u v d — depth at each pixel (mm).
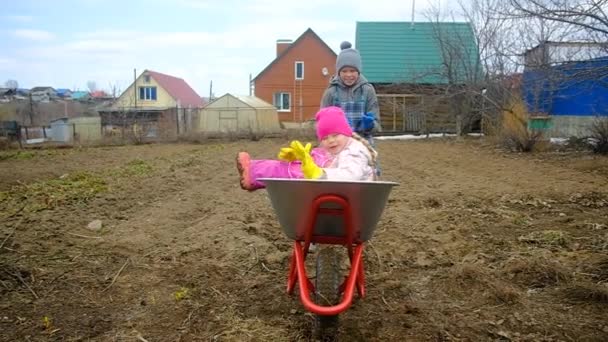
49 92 70125
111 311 3857
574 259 5031
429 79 29828
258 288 4324
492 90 21109
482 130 24578
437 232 6152
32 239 5570
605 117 16391
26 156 17609
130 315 3793
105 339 3445
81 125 30078
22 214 6840
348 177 3408
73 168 13672
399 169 12648
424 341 3459
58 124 29422
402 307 3969
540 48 15820
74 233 5938
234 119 34406
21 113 36188
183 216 7051
